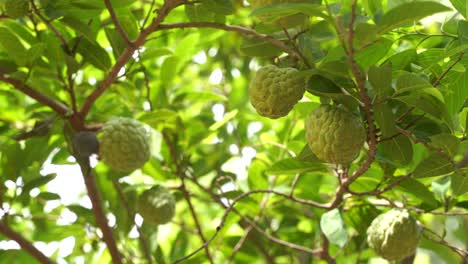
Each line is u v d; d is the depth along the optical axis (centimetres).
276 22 178
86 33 194
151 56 210
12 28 210
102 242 238
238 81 283
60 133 218
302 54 185
